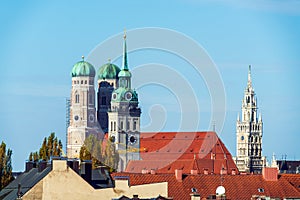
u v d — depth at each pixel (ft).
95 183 604.49
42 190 569.23
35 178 616.80
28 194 570.46
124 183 578.66
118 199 549.95
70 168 570.46
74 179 569.64
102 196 570.87
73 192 568.82
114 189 575.38
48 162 629.10
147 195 581.12
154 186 582.35
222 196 633.61
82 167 597.11
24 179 635.25
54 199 568.82
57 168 570.46
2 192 634.02
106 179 622.13
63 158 621.31
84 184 569.64
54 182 569.23
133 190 579.07
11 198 602.44
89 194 569.23
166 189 584.40
